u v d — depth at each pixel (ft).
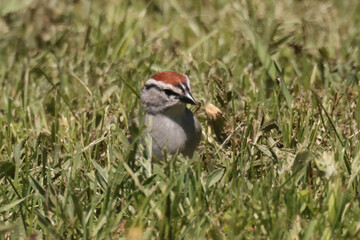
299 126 34.94
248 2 52.47
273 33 47.98
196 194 26.84
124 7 55.06
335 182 26.07
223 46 48.73
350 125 35.17
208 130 35.76
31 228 25.31
